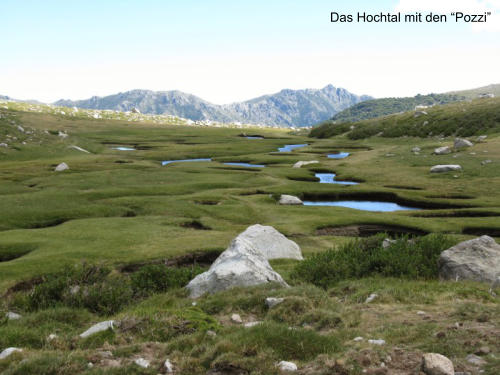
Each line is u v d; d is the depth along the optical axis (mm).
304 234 35094
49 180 61094
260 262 17922
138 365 8188
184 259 27391
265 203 48875
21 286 21484
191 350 8930
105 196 50500
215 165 83375
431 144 96625
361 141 136375
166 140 147250
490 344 8133
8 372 7953
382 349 8133
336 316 11062
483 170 63875
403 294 13398
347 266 18094
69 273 17844
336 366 7430
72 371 8047
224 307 13602
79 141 114562
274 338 8953
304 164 84375
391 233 36812
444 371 6758
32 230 33969
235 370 7824
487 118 111812
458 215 42844
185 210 43438
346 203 53062
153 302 15656
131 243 30109
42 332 11406
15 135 100250
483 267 15797
